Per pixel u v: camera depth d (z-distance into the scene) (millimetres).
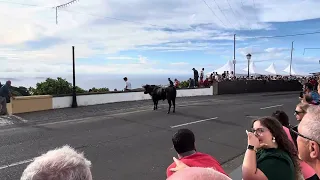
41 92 20172
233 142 9938
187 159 3184
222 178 1536
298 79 38750
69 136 10156
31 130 11062
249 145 2871
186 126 12406
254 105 20078
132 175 6629
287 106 19859
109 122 12945
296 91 36281
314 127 2164
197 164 3076
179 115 15211
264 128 2879
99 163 7391
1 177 6297
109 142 9469
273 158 2748
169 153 8398
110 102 20844
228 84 30422
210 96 27062
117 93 21438
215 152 8766
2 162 7250
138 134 10711
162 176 6605
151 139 10000
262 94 30250
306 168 2814
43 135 10234
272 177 2691
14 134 10320
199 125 12695
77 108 17641
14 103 15336
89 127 11805
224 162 7832
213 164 3158
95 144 9180
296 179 2725
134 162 7551
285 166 2705
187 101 22125
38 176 1592
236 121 13812
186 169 1609
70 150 1831
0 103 14898
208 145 9531
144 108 17859
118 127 11898
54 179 1586
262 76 38844
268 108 18641
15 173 6551
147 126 12195
